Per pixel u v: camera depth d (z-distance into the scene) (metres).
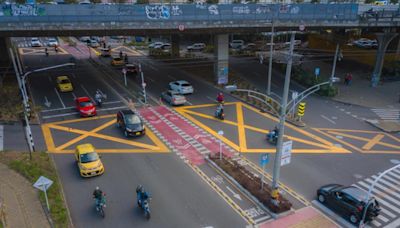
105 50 66.25
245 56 65.12
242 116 35.16
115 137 29.36
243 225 17.94
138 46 79.50
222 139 29.27
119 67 56.53
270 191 20.44
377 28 48.69
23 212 18.36
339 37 59.78
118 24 36.66
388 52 56.19
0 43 49.06
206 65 58.16
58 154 26.03
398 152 27.47
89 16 35.72
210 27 39.56
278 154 18.16
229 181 22.34
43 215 18.14
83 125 32.00
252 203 19.92
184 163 24.83
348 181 22.67
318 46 68.00
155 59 63.84
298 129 32.00
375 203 18.16
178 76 51.47
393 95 43.91
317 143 28.89
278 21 41.62
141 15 37.09
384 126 33.09
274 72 54.59
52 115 34.50
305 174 23.52
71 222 18.06
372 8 50.31
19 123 31.92
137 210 19.20
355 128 32.72
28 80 47.06
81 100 35.16
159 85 46.50
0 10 32.97
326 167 24.62
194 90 44.50
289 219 18.48
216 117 34.56
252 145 28.20
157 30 40.16
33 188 20.70
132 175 23.05
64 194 20.70
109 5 35.91
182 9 38.12
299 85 48.12
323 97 43.03
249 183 21.30
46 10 34.38
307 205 19.84
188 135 29.98
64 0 72.25
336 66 58.12
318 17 43.16
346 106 39.62
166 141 28.67
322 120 34.72
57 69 54.22
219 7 39.28
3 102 36.44
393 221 18.45
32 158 24.27
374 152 27.36
